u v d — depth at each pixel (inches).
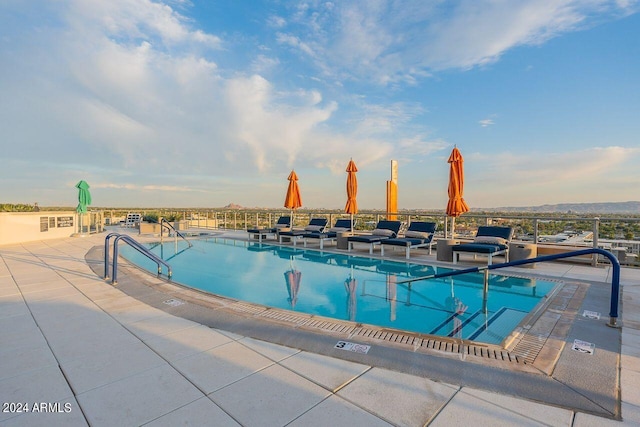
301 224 475.2
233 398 72.9
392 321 143.9
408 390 75.4
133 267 244.1
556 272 223.5
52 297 159.5
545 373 82.4
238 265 281.6
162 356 94.5
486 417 64.9
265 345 101.7
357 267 268.5
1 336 110.1
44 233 448.1
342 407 69.1
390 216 438.0
